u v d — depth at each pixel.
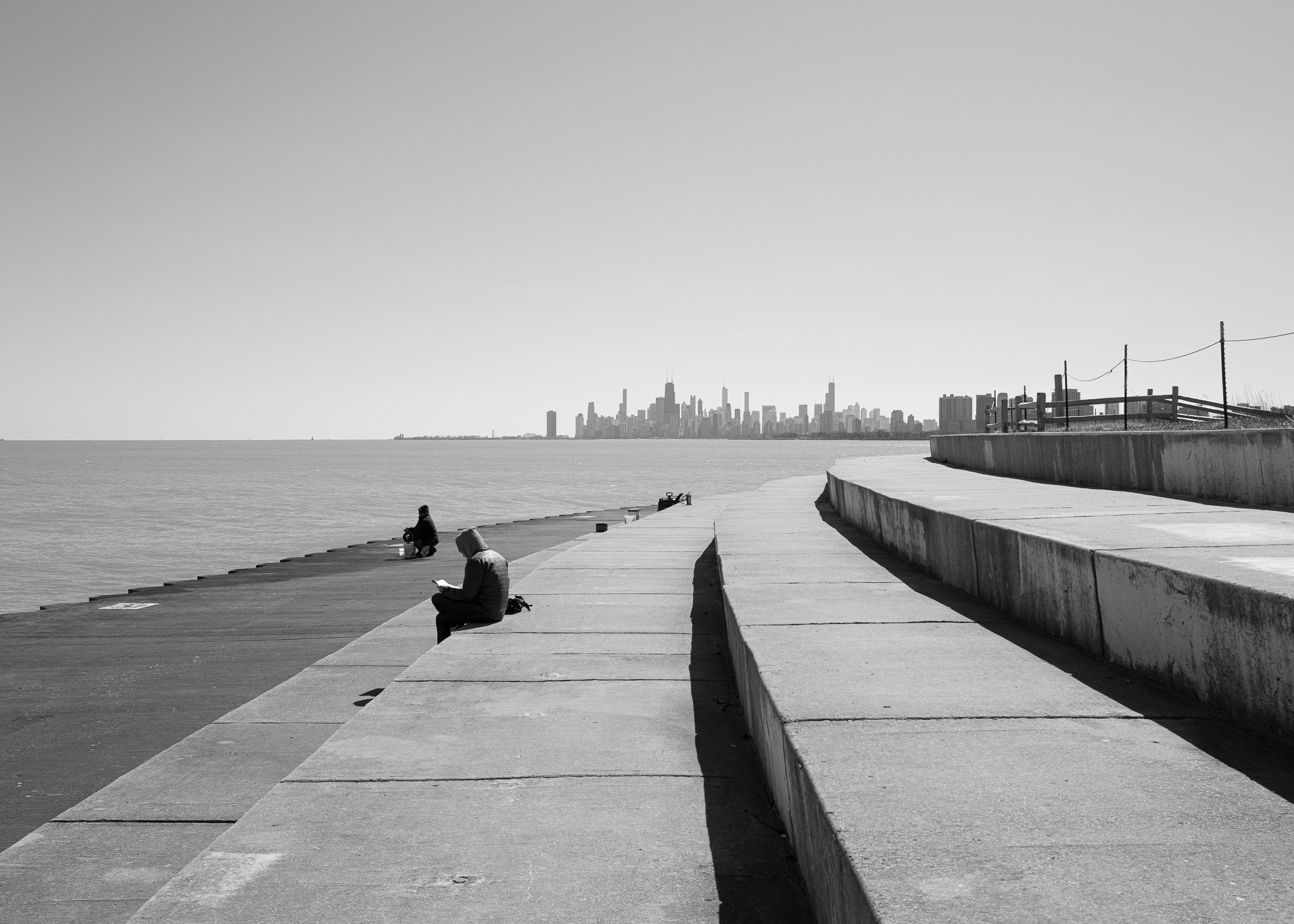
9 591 22.67
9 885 4.34
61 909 4.11
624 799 4.29
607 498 63.31
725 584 7.71
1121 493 10.93
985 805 2.88
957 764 3.28
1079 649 5.21
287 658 10.65
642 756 4.89
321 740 6.40
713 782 4.51
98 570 26.94
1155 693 4.24
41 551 31.95
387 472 120.56
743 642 5.56
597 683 6.42
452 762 4.77
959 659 4.98
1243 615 3.67
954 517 7.48
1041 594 5.72
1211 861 2.47
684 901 3.31
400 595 15.40
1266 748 3.42
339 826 3.95
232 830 3.91
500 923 3.14
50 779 6.45
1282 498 8.46
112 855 4.65
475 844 3.78
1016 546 6.14
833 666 4.83
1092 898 2.25
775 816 4.08
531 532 27.70
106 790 5.50
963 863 2.47
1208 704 3.95
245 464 167.25
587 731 5.32
